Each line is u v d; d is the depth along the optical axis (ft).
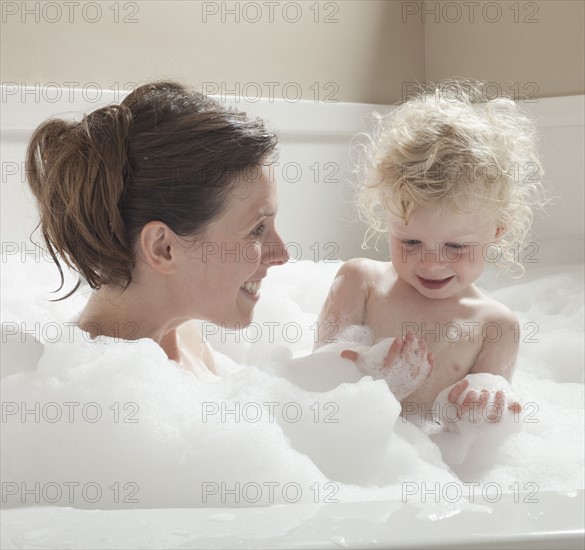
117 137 2.92
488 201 3.67
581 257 6.17
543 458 3.11
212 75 5.82
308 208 6.17
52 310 3.52
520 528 1.76
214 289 3.08
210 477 2.42
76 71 5.21
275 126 5.94
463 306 3.83
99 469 2.46
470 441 3.20
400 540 1.72
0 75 4.93
